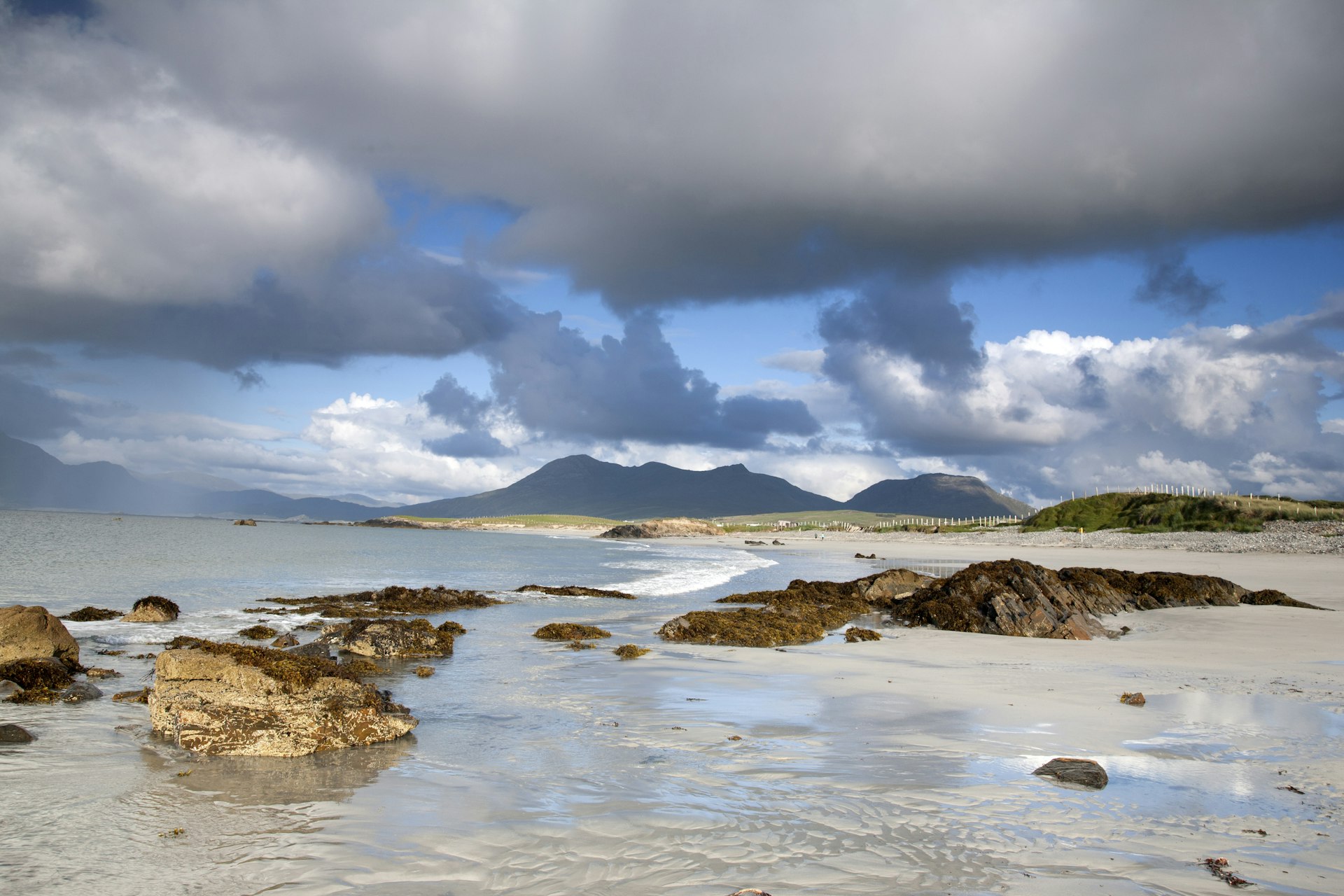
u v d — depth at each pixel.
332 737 11.77
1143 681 17.53
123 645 20.81
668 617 29.66
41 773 10.42
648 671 18.50
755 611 27.72
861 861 7.61
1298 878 7.35
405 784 10.07
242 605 30.27
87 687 15.09
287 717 11.80
